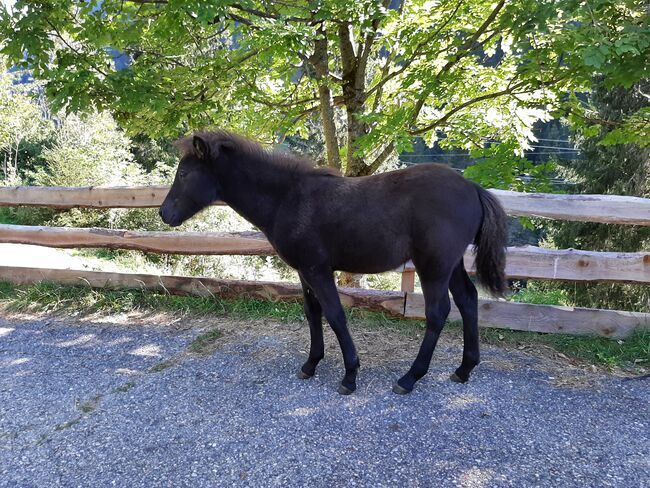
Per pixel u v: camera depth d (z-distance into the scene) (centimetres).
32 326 436
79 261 773
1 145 1622
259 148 319
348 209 298
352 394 312
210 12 413
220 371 346
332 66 757
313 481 229
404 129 538
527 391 315
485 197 311
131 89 491
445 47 598
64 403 304
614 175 1102
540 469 237
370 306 430
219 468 240
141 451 254
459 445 256
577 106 593
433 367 349
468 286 328
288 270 983
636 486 225
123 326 434
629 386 323
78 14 524
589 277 379
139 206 480
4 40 479
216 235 453
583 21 411
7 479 235
